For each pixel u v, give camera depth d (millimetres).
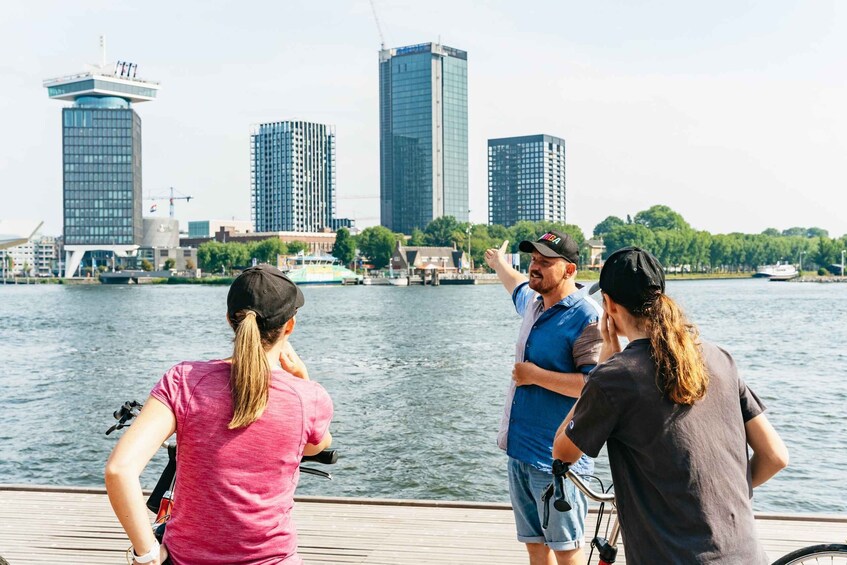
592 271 178125
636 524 2609
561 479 2775
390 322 55031
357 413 20109
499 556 5449
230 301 2680
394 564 5328
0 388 25953
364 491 13516
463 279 160000
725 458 2562
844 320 53750
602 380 2619
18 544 5746
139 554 2350
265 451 2533
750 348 36094
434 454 15781
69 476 15094
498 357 32219
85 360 34094
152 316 67438
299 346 38281
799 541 5680
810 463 14875
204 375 2582
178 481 2557
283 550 2572
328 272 152625
